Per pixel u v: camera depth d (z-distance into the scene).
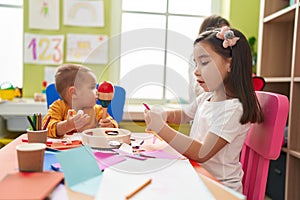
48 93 1.30
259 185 0.83
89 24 2.15
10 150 0.73
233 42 0.82
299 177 1.55
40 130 0.78
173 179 0.54
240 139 0.87
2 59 2.23
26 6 2.12
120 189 0.49
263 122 0.86
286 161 1.58
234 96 0.85
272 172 1.80
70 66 0.92
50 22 2.14
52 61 2.16
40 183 0.48
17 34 2.22
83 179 0.52
